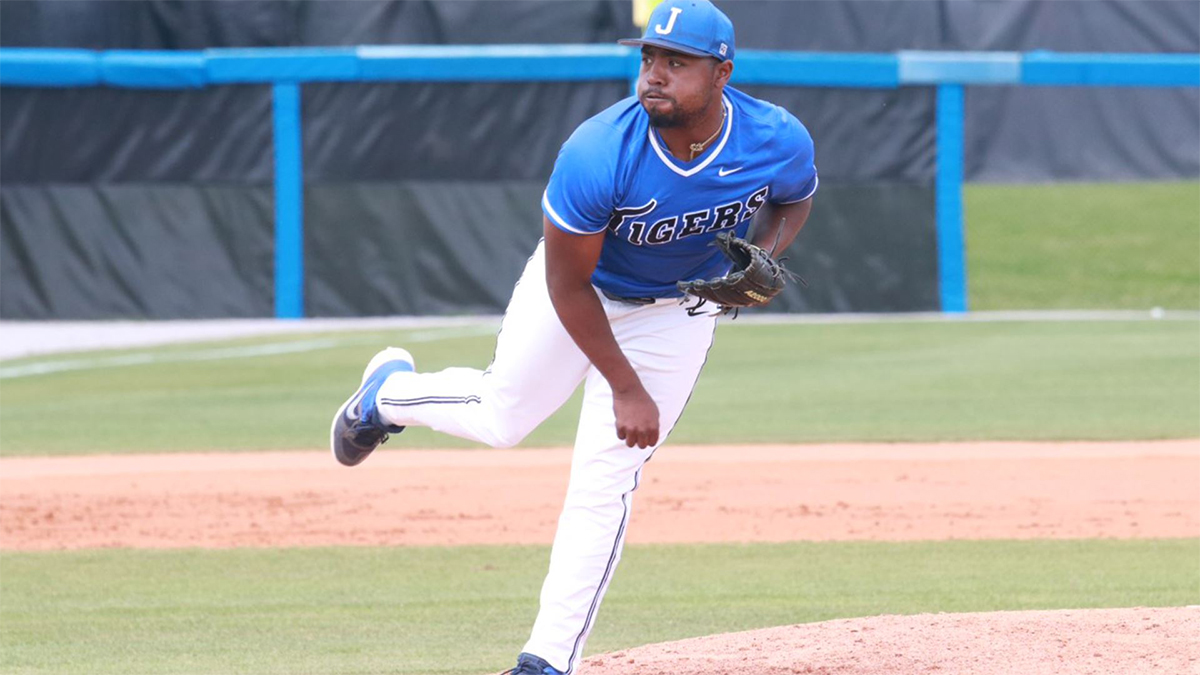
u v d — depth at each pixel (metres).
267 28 63.09
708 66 12.42
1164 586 21.78
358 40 63.28
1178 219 93.81
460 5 63.22
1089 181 80.25
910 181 63.56
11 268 63.25
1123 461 32.53
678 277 14.02
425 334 57.72
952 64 62.75
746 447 35.09
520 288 14.54
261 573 23.72
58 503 29.38
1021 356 50.38
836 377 46.31
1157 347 52.09
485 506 29.17
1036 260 84.69
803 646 16.44
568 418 41.41
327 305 63.25
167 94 62.66
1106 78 64.00
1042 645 15.98
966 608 20.55
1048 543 25.22
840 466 32.56
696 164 12.91
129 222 63.12
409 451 35.69
